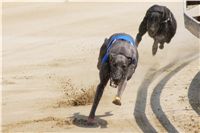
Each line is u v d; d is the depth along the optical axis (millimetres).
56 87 11859
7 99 10961
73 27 20312
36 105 10414
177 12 23453
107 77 8820
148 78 12547
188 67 13656
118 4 25609
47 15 23016
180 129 8781
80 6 25047
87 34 18953
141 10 23812
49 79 12688
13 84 12305
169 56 15180
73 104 10414
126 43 8891
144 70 13406
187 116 9492
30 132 8672
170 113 9703
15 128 8914
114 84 8492
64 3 25750
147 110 9914
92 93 10906
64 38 18406
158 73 13070
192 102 10406
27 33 19547
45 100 10781
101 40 17844
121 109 9977
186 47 16469
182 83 11938
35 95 11227
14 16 22828
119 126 8938
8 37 18953
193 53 15562
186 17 9320
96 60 14828
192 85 11719
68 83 12203
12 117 9617
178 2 26281
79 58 15164
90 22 21219
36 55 15859
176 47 16453
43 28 20344
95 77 12773
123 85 8680
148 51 15953
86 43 17438
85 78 12680
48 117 9500
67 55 15664
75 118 9398
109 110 9914
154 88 11594
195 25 8734
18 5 25422
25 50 16688
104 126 8930
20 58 15492
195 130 8680
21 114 9797
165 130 8742
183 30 19500
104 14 22969
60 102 10578
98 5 25328
